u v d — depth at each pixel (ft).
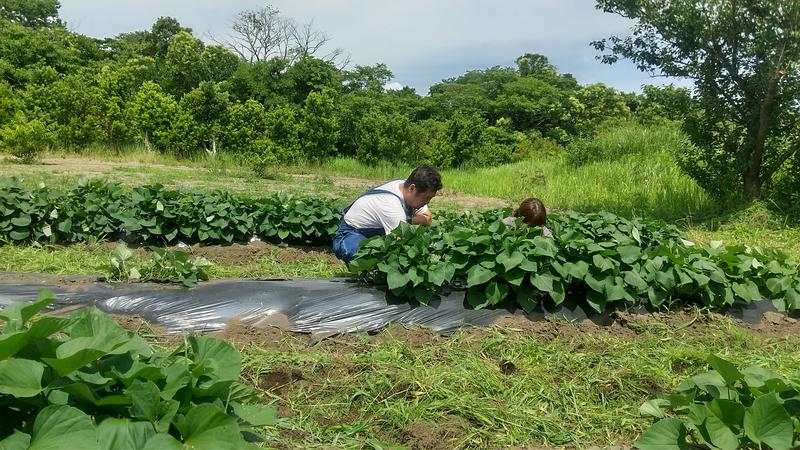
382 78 174.50
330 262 26.73
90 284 17.98
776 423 9.56
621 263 18.04
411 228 17.49
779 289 19.39
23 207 25.75
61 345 7.13
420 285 16.93
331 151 95.04
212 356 8.70
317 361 13.92
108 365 7.66
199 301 16.89
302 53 163.94
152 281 18.49
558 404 13.15
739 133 39.73
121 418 7.21
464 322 16.63
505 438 11.72
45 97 76.33
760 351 16.57
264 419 8.21
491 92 187.52
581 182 53.52
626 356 15.37
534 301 17.04
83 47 140.26
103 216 27.78
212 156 78.84
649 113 77.41
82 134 76.48
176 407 7.41
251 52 162.30
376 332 16.20
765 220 36.96
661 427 10.14
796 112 38.34
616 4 40.78
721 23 37.83
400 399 12.53
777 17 35.78
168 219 27.94
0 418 7.03
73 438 6.66
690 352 15.60
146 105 81.61
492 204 51.72
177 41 120.88
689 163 41.37
